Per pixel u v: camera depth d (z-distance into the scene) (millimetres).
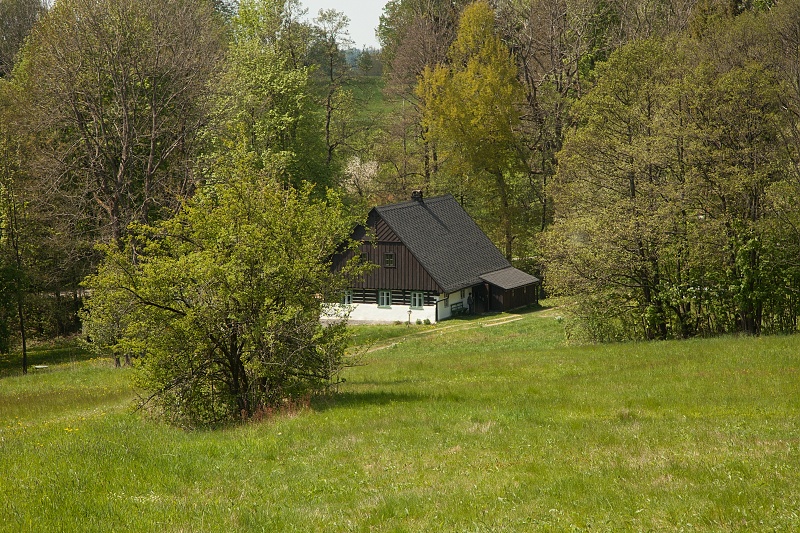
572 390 26422
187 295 22781
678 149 39688
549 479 15172
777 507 12312
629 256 40562
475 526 12508
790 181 38250
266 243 23438
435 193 81500
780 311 40250
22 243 49750
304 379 25250
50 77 45062
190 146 49094
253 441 19609
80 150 48625
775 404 21953
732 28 48000
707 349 32781
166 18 50250
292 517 13578
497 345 48656
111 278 22672
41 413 29922
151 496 14945
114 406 29812
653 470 15117
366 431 20594
